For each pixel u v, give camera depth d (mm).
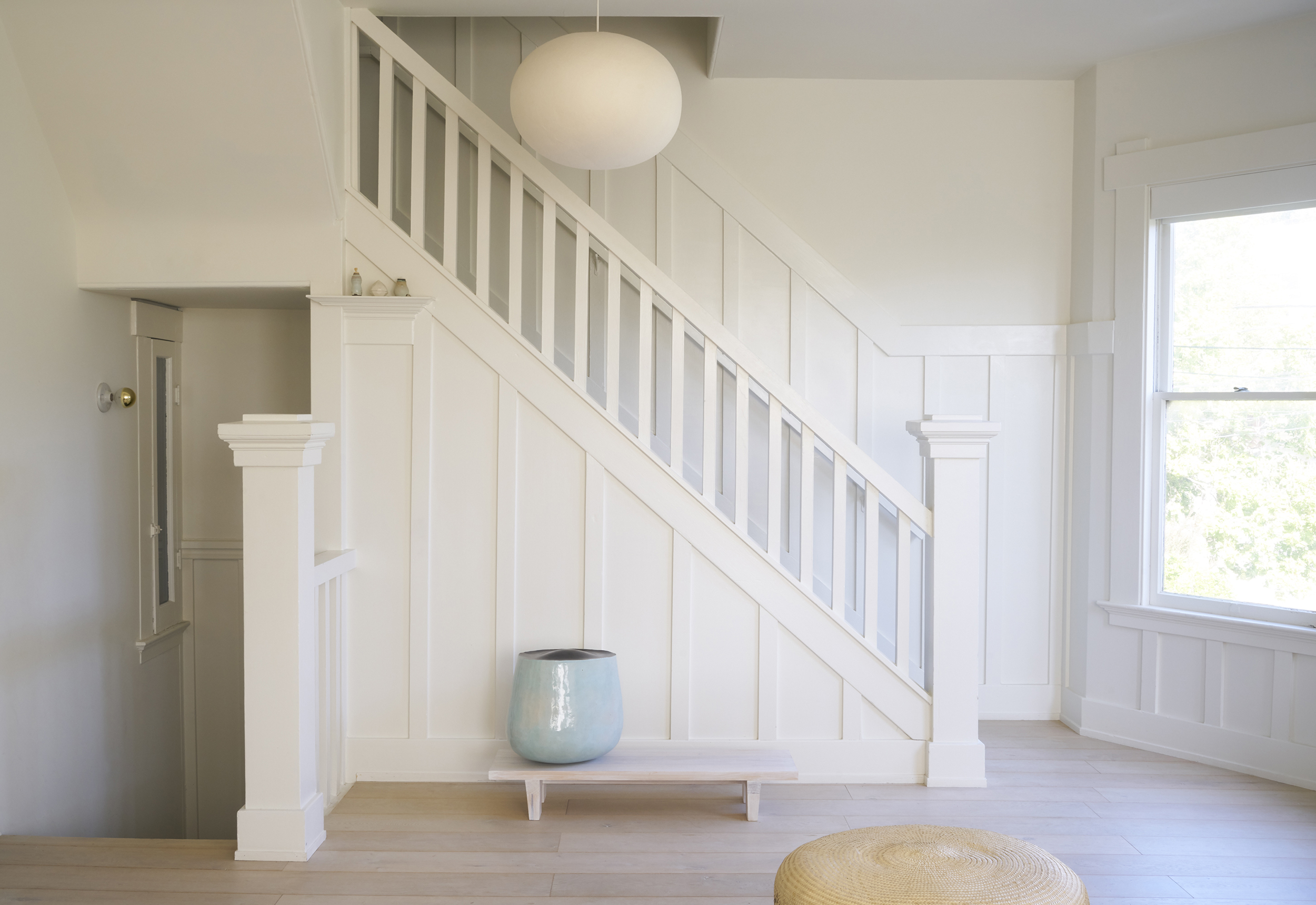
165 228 3236
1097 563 3719
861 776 3164
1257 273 3350
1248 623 3246
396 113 3830
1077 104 3881
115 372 3520
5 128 2848
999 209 3934
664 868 2486
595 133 2674
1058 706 3957
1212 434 3461
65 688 3178
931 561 3174
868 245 3938
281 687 2539
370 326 3158
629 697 3162
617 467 3141
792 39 3502
